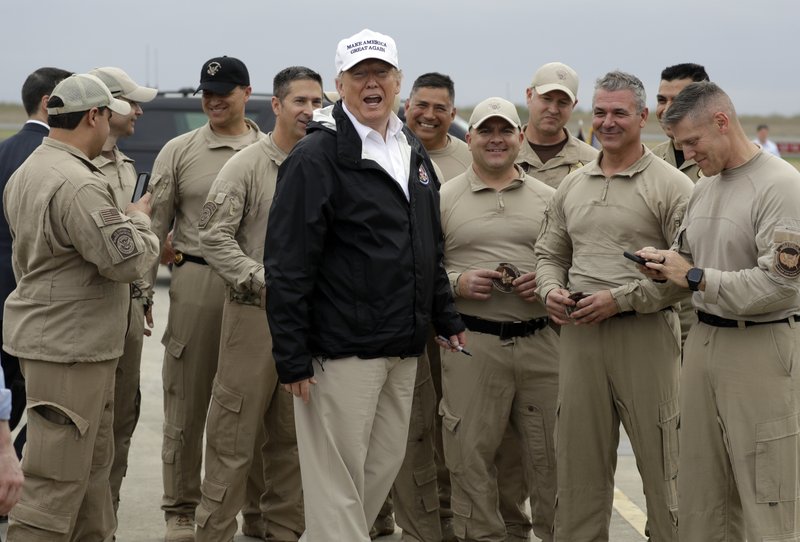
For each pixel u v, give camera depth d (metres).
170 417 5.06
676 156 5.48
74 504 4.18
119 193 4.91
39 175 4.10
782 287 3.71
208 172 5.04
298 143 3.89
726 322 3.91
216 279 4.96
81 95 4.13
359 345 3.87
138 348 4.92
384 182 3.88
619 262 4.25
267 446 4.94
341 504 3.88
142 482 5.89
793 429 3.86
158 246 4.27
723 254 3.90
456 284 4.55
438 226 4.10
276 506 4.94
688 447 4.05
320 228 3.81
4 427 3.19
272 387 4.68
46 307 4.12
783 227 3.73
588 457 4.36
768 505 3.85
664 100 5.64
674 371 4.29
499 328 4.55
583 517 4.38
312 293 3.87
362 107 3.88
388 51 3.87
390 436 4.07
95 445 4.35
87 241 4.03
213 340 4.99
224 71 5.03
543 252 4.50
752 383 3.85
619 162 4.32
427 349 5.11
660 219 4.23
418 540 4.86
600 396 4.31
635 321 4.23
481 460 4.60
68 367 4.12
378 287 3.86
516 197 4.66
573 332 4.30
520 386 4.61
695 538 4.04
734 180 3.91
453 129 11.67
